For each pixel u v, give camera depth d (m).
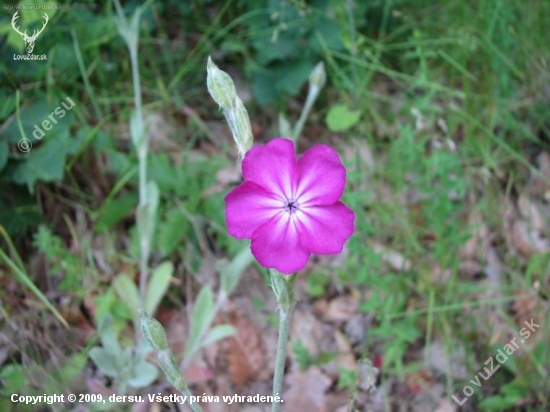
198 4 0.28
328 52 0.26
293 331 0.23
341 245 0.13
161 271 0.22
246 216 0.13
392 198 0.25
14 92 0.23
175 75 0.28
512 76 0.28
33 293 0.22
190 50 0.29
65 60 0.25
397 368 0.21
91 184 0.25
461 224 0.25
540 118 0.28
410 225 0.24
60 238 0.24
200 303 0.21
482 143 0.26
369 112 0.28
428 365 0.22
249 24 0.28
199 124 0.27
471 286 0.23
